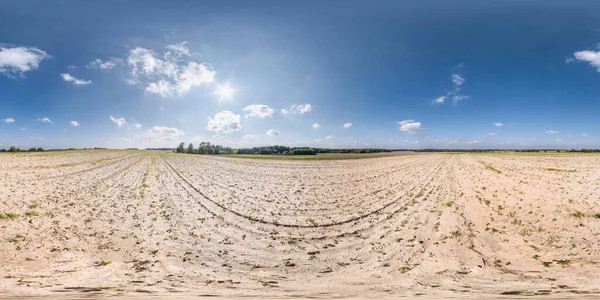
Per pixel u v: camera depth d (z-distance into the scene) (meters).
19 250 8.30
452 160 59.78
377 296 5.40
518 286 5.97
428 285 6.24
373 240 10.14
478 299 5.02
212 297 5.26
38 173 28.33
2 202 14.34
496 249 8.98
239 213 14.09
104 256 8.30
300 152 106.06
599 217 11.01
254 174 32.84
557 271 7.01
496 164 44.25
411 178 28.53
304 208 15.27
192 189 21.34
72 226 11.00
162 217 13.03
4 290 5.37
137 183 23.78
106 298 5.00
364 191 20.75
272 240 10.20
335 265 7.94
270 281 6.66
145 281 6.48
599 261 7.47
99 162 47.22
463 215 13.15
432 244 9.54
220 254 8.80
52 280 6.25
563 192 16.50
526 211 12.99
